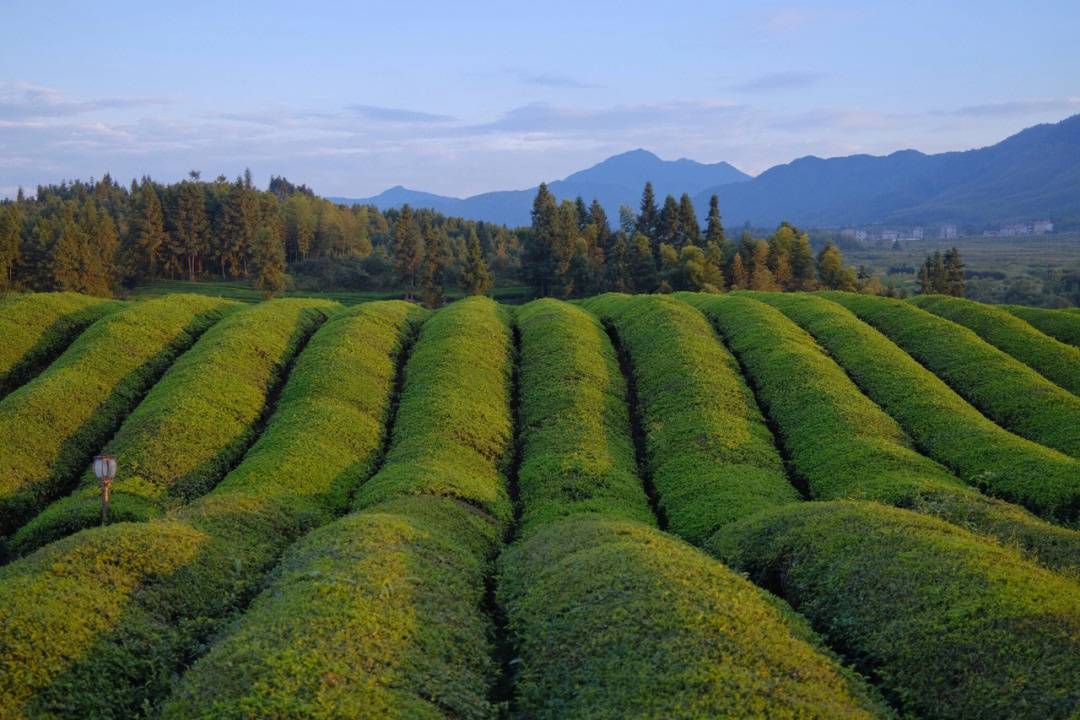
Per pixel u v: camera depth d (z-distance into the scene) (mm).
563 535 27594
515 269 145875
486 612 23203
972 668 16594
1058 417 39906
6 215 120188
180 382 45438
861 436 37875
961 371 49688
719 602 19375
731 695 15383
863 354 52125
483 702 17375
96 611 20016
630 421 46094
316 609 19156
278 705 14828
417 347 57500
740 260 119312
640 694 15867
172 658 19625
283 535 29172
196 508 29516
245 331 54656
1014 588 18484
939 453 36844
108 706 17375
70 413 42188
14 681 16734
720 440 38938
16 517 34781
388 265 145250
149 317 56906
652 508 34844
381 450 41188
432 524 28734
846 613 20141
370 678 16406
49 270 114375
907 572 20375
